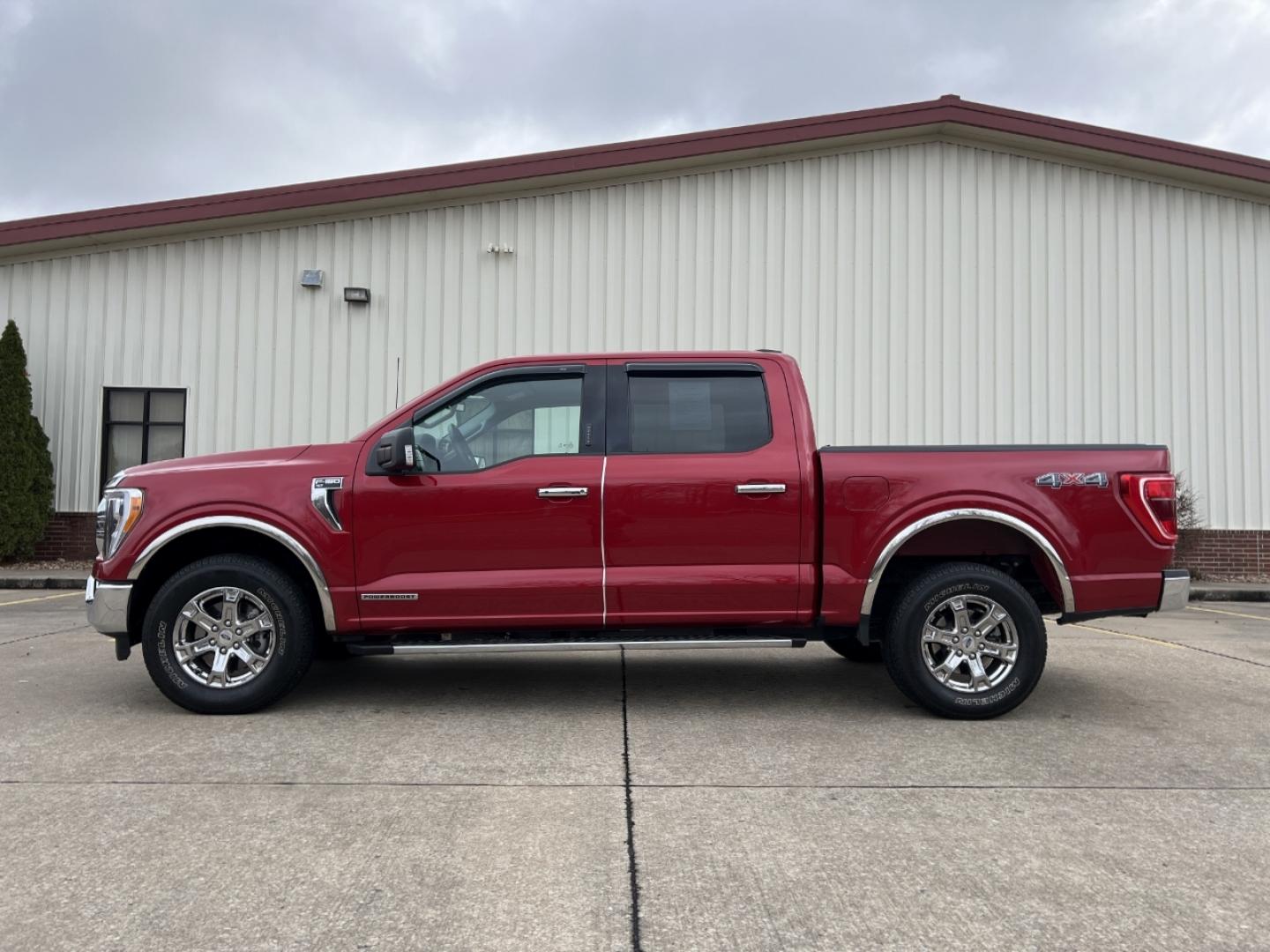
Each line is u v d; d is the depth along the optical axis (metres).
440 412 5.16
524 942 2.58
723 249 14.16
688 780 3.97
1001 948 2.58
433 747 4.45
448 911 2.77
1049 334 14.16
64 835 3.32
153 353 14.02
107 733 4.64
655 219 14.16
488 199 14.13
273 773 4.02
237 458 5.14
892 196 14.22
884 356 14.10
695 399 5.19
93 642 7.41
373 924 2.68
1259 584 13.33
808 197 14.22
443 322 14.10
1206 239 14.31
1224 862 3.16
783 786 3.90
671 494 4.96
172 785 3.87
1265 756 4.39
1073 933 2.66
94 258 14.02
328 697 5.50
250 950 2.53
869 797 3.78
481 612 4.94
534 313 14.11
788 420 5.14
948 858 3.18
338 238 14.12
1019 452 5.06
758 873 3.04
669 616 4.98
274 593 4.92
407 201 14.03
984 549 5.21
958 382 14.09
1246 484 14.14
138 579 5.02
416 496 4.93
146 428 14.09
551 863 3.11
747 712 5.20
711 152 13.78
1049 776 4.07
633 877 3.00
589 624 4.98
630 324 14.10
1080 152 14.03
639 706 5.33
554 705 5.33
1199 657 7.08
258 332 14.05
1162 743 4.61
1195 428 14.16
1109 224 14.27
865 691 5.77
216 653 4.98
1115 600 4.99
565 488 4.94
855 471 4.99
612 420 5.13
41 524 13.61
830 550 4.98
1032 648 4.94
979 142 14.22
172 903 2.80
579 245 14.14
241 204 13.66
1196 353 14.21
